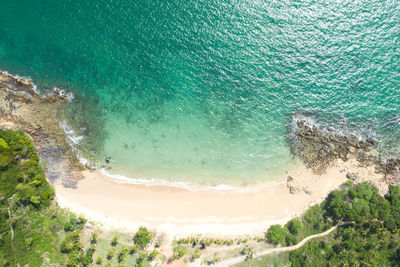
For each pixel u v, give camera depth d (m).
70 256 37.19
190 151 43.47
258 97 46.53
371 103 46.16
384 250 38.00
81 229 38.97
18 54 43.94
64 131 42.34
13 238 36.38
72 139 42.28
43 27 45.44
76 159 41.78
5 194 36.88
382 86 46.69
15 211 37.38
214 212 41.06
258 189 42.34
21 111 41.78
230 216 40.94
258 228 40.44
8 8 45.09
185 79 46.56
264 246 39.66
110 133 43.12
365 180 41.97
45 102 42.72
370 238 38.47
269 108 46.06
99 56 45.62
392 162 43.12
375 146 44.00
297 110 46.03
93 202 40.47
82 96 43.88
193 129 44.44
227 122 45.16
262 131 44.94
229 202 41.62
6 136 38.91
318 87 47.00
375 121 45.41
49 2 46.19
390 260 37.53
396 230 37.56
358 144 44.03
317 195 41.69
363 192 39.88
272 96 46.66
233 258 39.19
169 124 44.38
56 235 38.41
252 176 42.88
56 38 45.31
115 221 39.84
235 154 43.69
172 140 43.69
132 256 38.59
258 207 41.44
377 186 41.75
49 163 41.03
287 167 43.34
